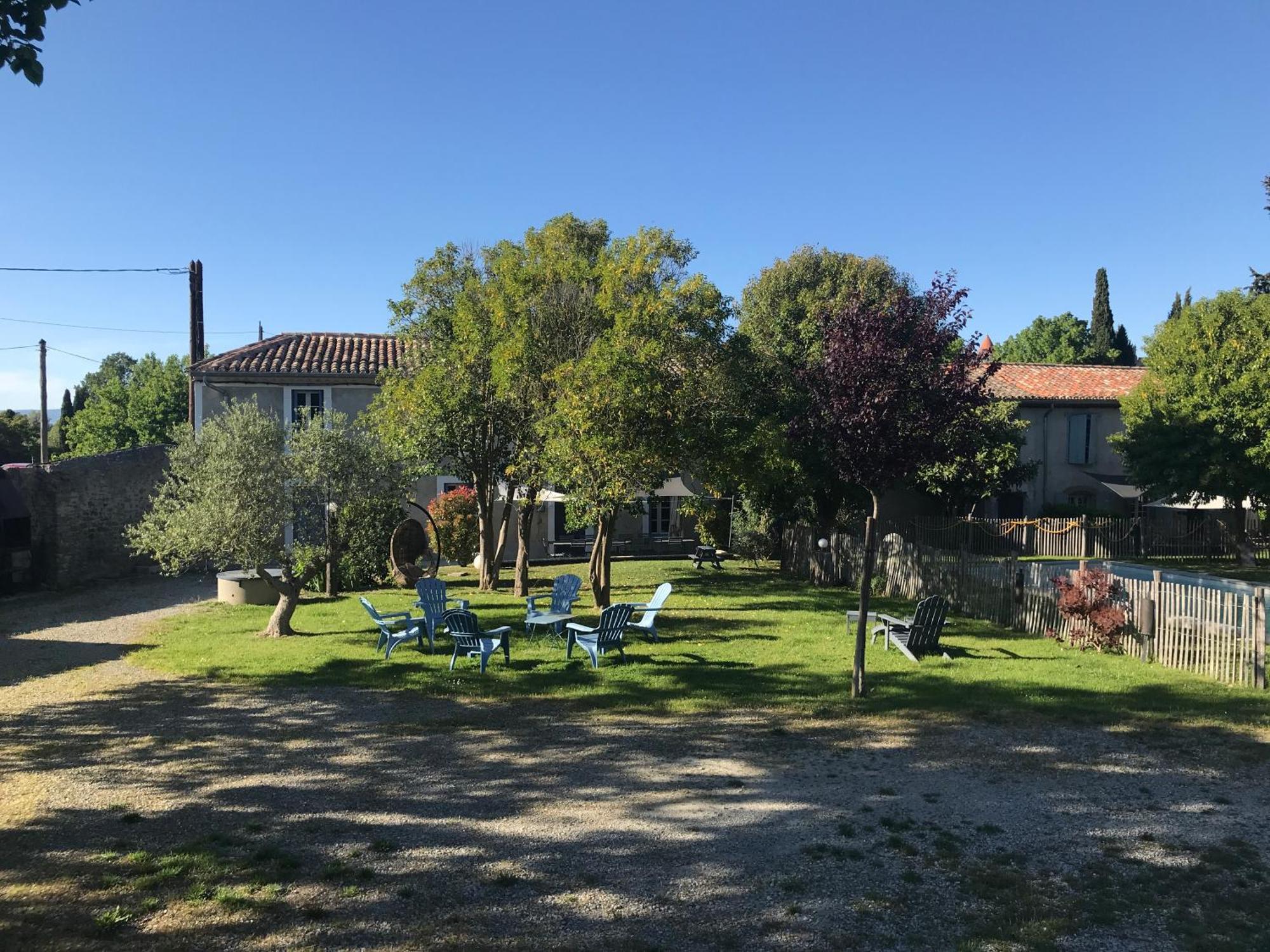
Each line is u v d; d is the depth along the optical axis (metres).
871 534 9.98
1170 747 7.95
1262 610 10.04
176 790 7.05
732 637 13.67
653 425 14.34
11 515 19.80
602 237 20.22
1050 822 6.25
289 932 4.71
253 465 13.12
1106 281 63.12
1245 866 5.48
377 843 5.93
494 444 18.83
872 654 12.27
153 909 4.96
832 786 7.07
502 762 7.79
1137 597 12.11
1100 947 4.54
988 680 10.53
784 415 20.11
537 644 13.20
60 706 9.95
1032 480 32.91
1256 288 29.61
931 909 4.98
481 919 4.88
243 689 10.67
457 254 19.23
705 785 7.12
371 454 14.16
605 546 16.33
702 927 4.79
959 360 9.87
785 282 30.89
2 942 4.55
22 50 6.21
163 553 13.41
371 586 21.17
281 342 27.23
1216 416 26.22
